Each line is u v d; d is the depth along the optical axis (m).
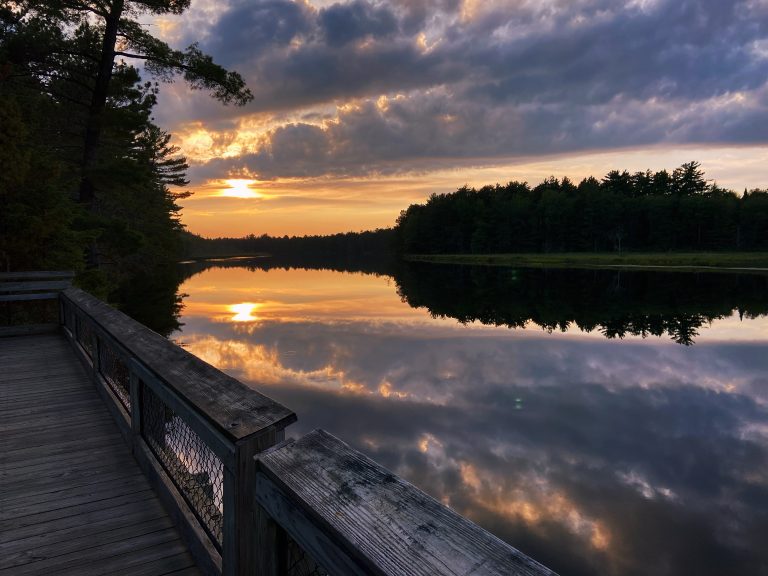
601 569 4.59
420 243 121.25
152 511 2.78
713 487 6.30
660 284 45.62
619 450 7.50
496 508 5.71
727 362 14.18
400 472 6.61
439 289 41.38
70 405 4.66
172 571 2.26
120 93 16.66
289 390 10.11
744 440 7.98
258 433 1.45
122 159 16.12
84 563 2.32
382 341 16.47
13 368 5.96
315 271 79.19
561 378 12.00
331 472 1.10
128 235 15.19
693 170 111.50
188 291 34.56
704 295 35.50
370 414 8.78
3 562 2.33
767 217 90.69
